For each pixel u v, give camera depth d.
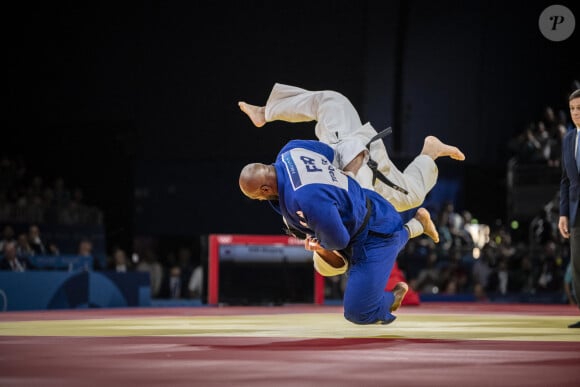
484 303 19.92
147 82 25.14
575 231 7.28
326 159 5.30
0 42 24.92
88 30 25.08
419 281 21.70
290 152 5.24
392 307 5.74
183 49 24.84
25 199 20.48
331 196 5.07
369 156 6.14
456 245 22.78
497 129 26.28
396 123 24.31
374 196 5.52
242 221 25.30
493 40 25.17
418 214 6.00
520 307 15.94
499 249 22.30
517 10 25.28
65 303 15.25
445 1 23.77
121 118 25.30
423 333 6.13
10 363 3.68
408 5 23.22
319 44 23.73
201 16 24.52
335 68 23.67
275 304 16.53
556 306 17.08
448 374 3.26
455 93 25.11
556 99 26.58
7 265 15.44
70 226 20.38
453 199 25.94
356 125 6.73
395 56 23.69
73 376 3.19
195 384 2.94
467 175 26.05
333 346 4.67
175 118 25.23
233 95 24.83
